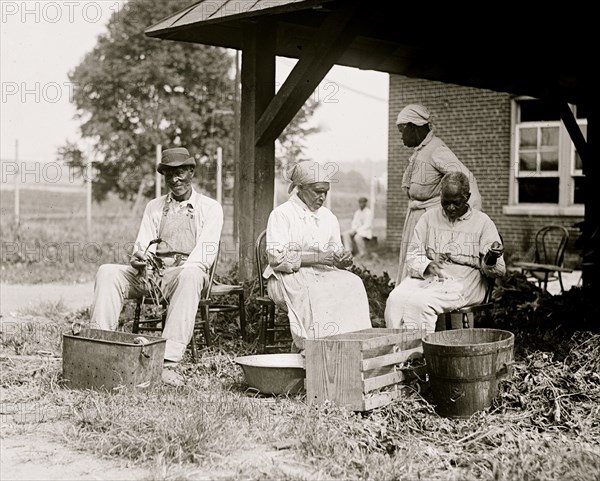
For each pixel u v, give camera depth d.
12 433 5.36
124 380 6.02
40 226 22.83
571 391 5.66
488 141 18.81
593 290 9.33
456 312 6.71
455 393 5.45
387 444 4.98
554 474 4.46
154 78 32.28
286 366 5.91
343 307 6.70
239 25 8.91
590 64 10.71
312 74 8.21
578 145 11.30
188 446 4.86
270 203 8.93
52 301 11.95
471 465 4.66
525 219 18.28
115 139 31.91
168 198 7.53
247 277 8.89
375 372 5.88
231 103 32.72
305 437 5.03
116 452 4.95
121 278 7.05
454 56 10.78
